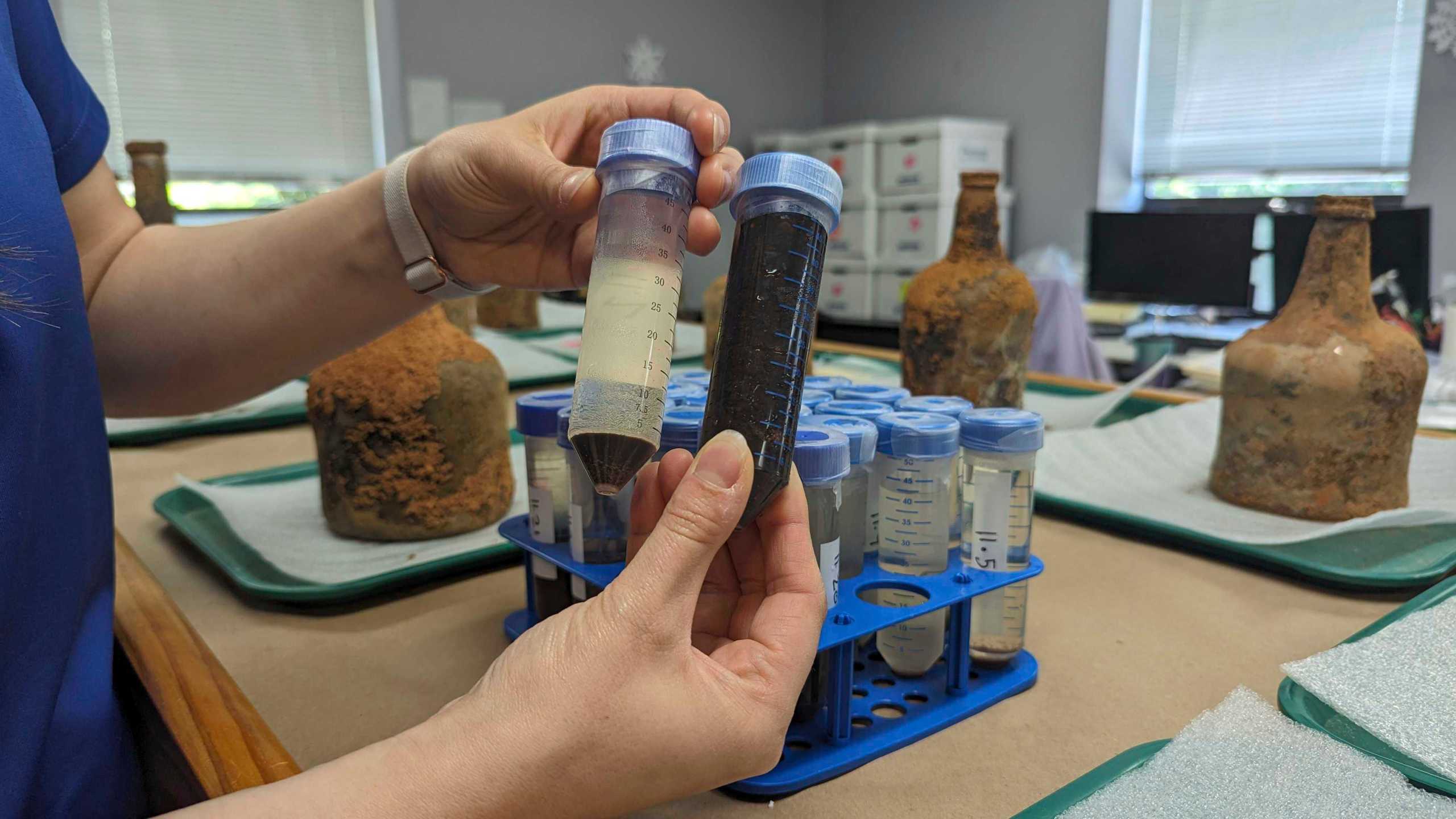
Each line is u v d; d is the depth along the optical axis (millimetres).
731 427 404
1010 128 4223
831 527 509
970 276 993
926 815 442
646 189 419
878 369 1504
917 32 4551
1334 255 836
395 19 3771
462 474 818
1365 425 810
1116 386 1394
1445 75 3141
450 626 684
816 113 5129
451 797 337
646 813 449
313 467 1068
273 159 3773
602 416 397
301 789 335
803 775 464
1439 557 727
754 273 427
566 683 353
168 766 511
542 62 4141
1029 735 515
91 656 509
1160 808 404
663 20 4441
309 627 685
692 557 365
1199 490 949
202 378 693
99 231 675
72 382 490
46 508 457
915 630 561
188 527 862
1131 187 4160
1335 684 490
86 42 3348
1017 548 578
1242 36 3719
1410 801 404
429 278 635
